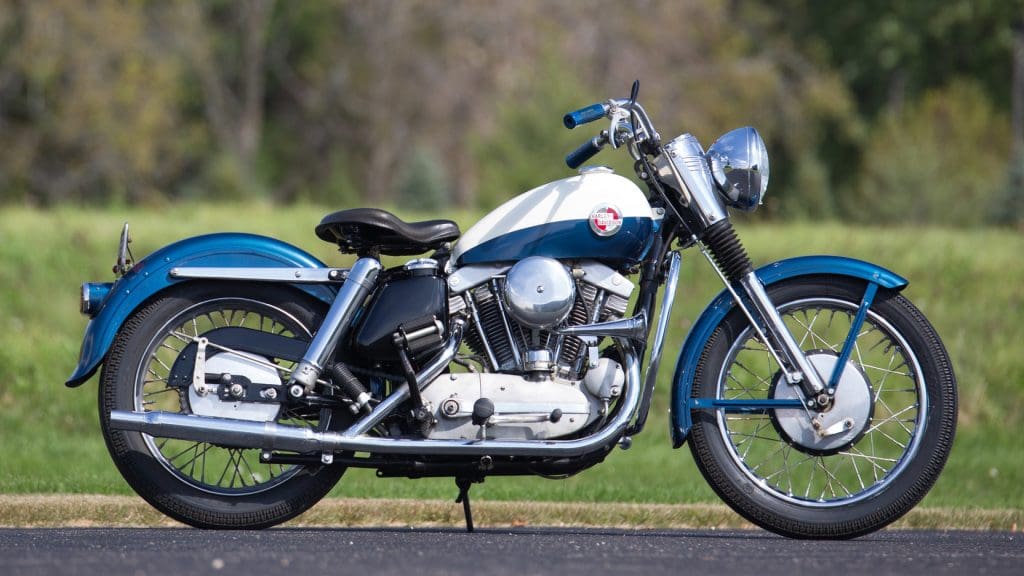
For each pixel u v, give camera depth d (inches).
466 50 4256.9
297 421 594.6
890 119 3558.1
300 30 4638.3
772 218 2151.8
